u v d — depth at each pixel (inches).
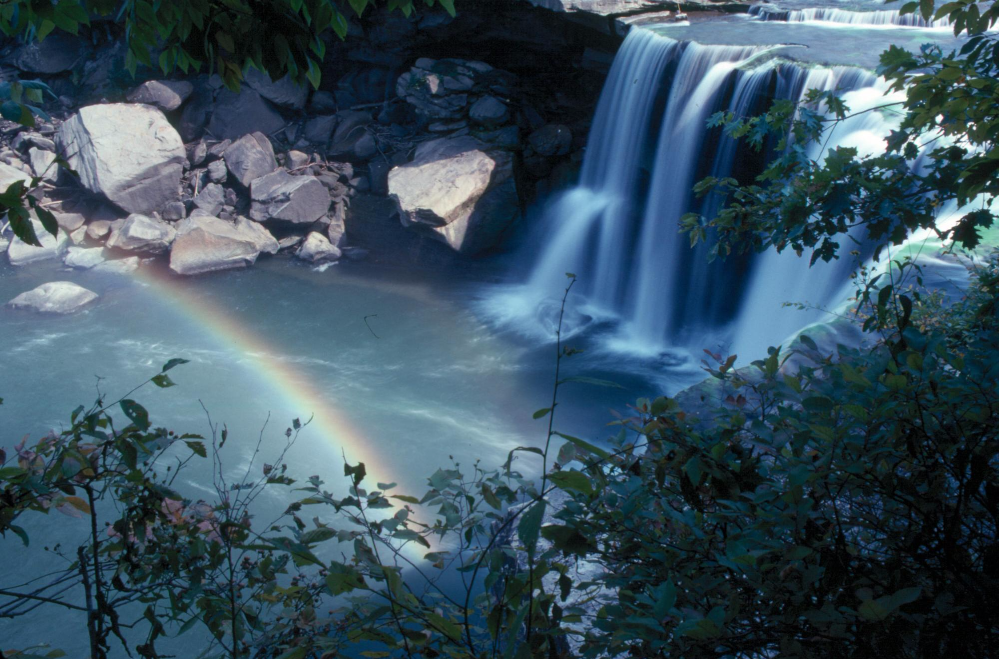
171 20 105.2
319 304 671.1
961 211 314.0
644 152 636.7
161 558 100.5
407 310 660.1
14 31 93.3
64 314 643.5
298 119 858.1
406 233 762.2
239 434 465.4
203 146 821.2
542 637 76.1
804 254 487.2
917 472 84.6
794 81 503.2
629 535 87.7
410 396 521.7
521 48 757.3
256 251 750.5
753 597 81.7
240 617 97.1
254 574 104.5
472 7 720.3
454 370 558.6
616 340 606.9
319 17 107.3
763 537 78.3
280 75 118.3
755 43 555.5
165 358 569.9
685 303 605.3
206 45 110.1
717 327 585.9
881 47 522.6
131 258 748.0
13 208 82.4
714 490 86.0
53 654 88.1
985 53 119.2
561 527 77.5
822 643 77.0
